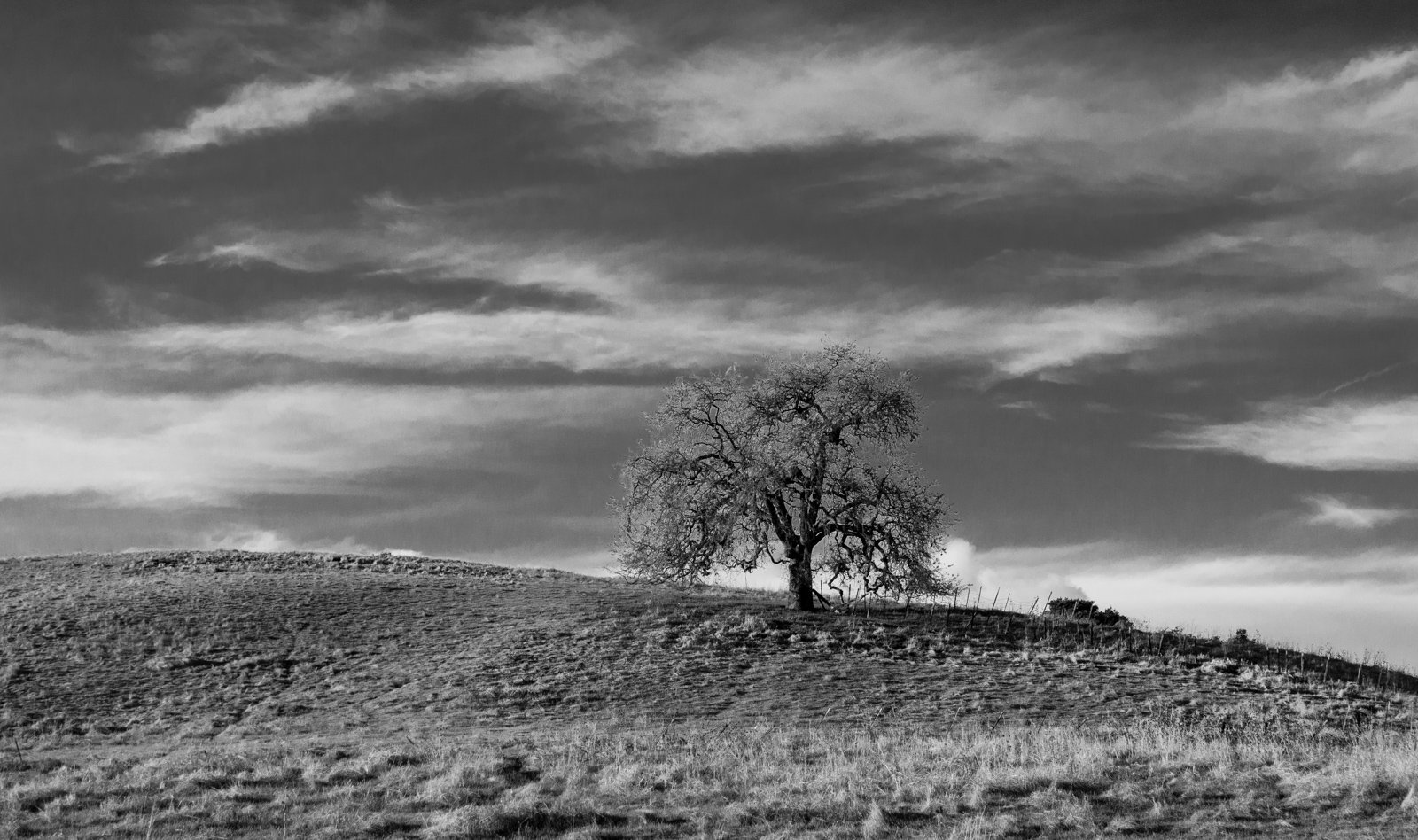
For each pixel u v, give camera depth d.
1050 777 21.42
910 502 54.50
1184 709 38.50
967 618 55.06
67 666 44.94
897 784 21.36
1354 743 30.17
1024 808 19.91
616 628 50.22
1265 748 25.03
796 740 28.97
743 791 21.16
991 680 42.69
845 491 55.00
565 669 43.56
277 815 19.80
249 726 37.44
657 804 20.52
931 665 45.09
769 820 19.39
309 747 28.06
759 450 54.25
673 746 27.03
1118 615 57.41
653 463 56.47
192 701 41.19
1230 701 40.31
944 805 19.95
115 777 23.17
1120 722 35.91
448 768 23.31
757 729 32.03
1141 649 50.28
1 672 43.81
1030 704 38.78
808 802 20.14
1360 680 47.91
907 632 51.34
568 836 18.55
